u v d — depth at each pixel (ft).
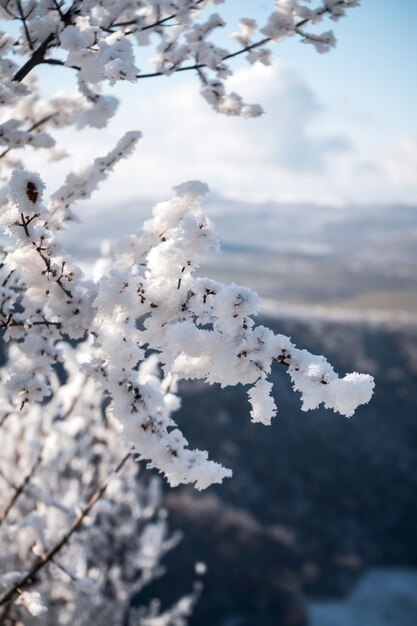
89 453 12.01
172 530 74.23
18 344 6.11
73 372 10.40
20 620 10.52
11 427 11.13
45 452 11.06
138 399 5.30
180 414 116.26
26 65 7.10
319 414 129.59
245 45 7.70
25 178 5.15
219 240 5.16
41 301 5.84
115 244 5.82
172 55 7.61
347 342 168.66
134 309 5.18
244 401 121.70
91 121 7.88
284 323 171.32
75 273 5.76
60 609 13.30
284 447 116.26
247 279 440.45
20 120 8.25
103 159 6.84
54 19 7.09
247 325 4.83
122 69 6.22
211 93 7.84
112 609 17.58
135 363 5.29
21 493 9.04
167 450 5.07
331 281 465.88
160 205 5.80
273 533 88.07
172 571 68.54
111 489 11.78
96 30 6.39
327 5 7.39
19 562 10.61
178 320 5.20
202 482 5.03
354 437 125.90
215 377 5.04
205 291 5.18
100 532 16.69
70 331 5.78
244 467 110.01
